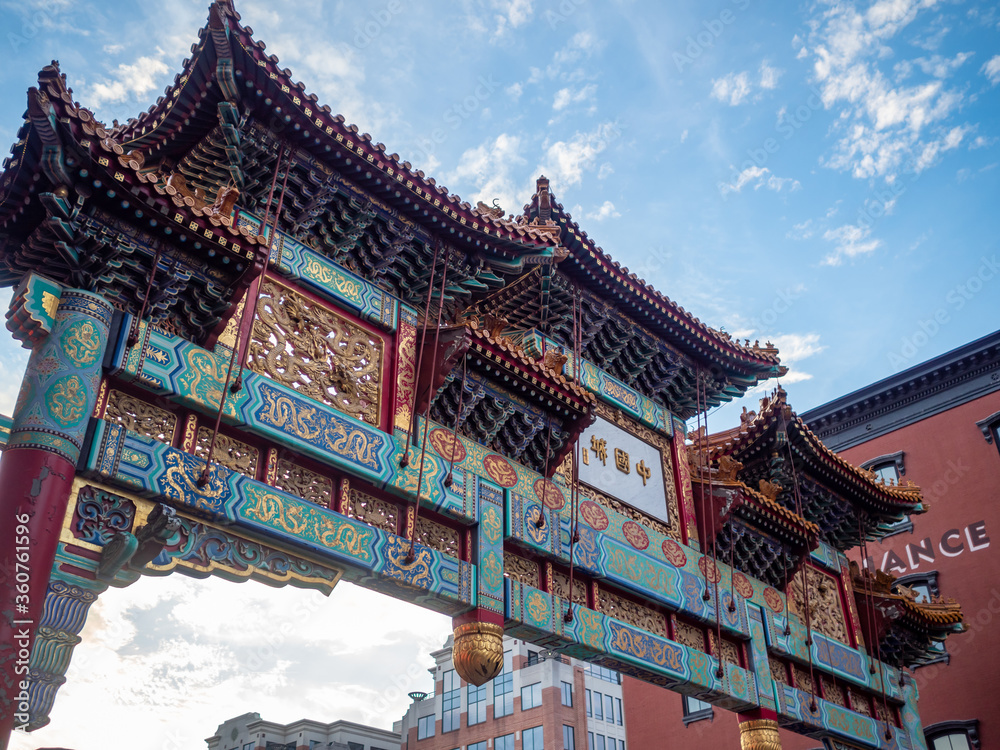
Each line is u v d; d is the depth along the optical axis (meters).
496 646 15.45
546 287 20.12
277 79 14.59
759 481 24.05
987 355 35.97
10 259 13.05
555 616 17.06
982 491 34.53
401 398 16.31
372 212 16.77
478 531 16.44
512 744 60.09
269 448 14.09
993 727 30.80
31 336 12.17
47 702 10.56
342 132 15.65
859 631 26.50
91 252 12.63
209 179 15.68
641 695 38.81
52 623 10.85
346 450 14.84
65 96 11.59
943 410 36.91
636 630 18.75
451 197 17.14
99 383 12.38
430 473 16.11
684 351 23.38
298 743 66.38
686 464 22.61
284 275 15.61
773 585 24.05
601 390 21.45
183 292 13.73
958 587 33.78
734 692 20.34
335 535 14.08
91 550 11.54
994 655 31.80
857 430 39.62
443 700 66.69
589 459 20.14
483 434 17.78
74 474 11.64
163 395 13.02
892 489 27.94
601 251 20.55
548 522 17.94
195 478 12.70
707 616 20.59
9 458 11.20
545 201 19.72
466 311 18.77
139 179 12.52
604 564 18.61
